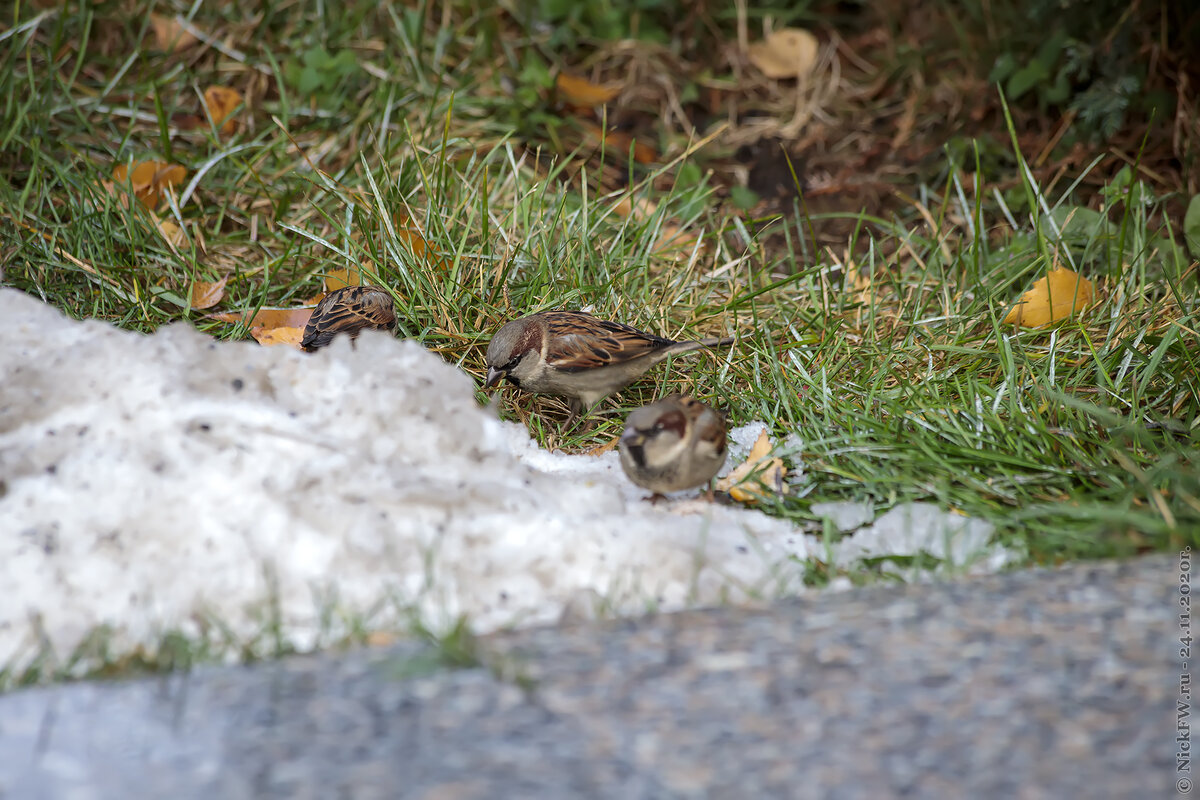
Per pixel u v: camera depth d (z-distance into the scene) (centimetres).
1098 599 381
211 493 431
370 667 351
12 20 948
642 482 496
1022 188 863
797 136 979
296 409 487
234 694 337
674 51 1048
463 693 333
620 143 960
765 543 476
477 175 827
